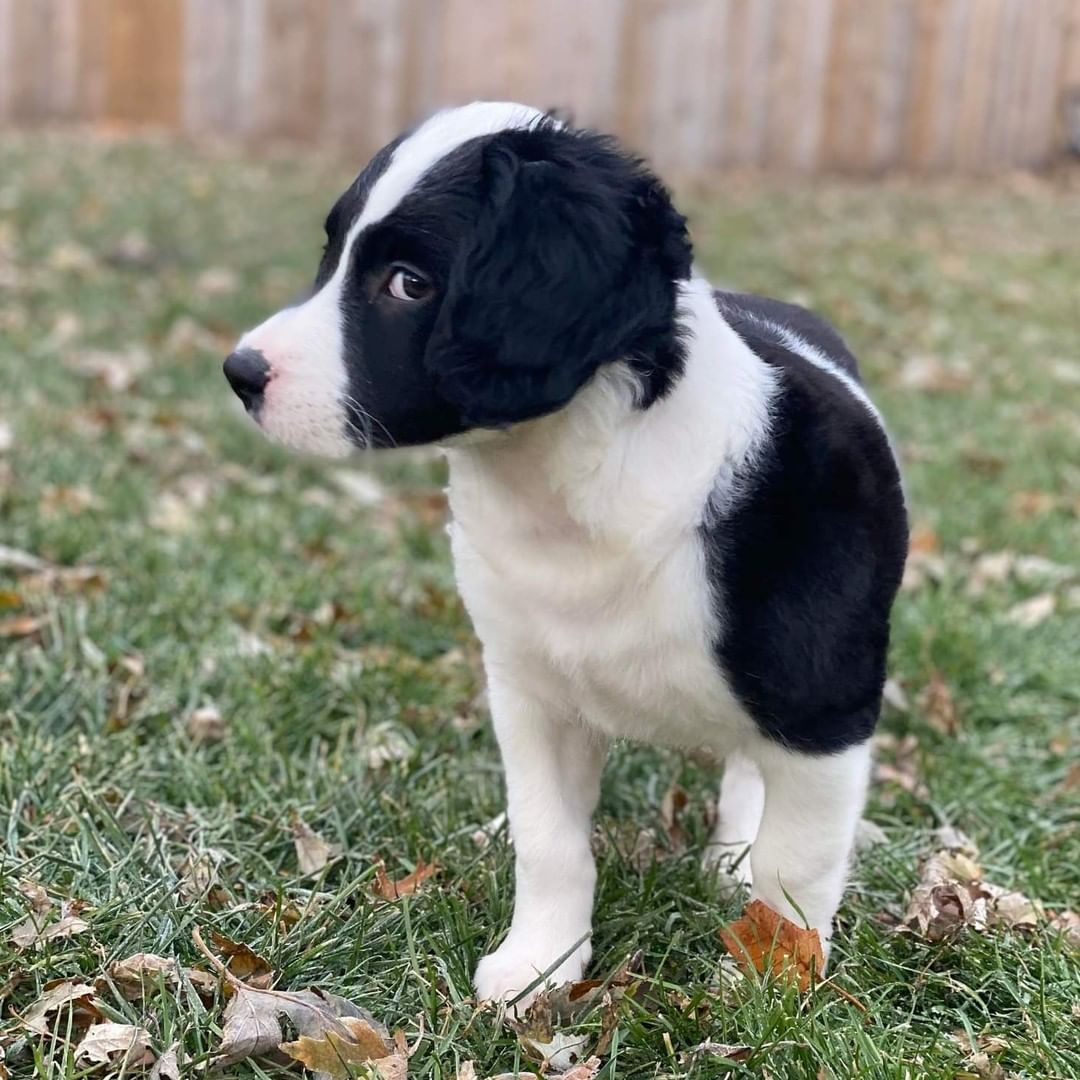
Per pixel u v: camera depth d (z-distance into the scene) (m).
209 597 1.11
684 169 3.54
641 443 0.67
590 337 0.64
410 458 1.50
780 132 3.63
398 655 1.06
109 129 3.21
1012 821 0.93
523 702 0.76
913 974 0.77
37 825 0.83
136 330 1.81
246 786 0.89
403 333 0.67
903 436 1.62
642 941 0.78
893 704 1.04
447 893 0.80
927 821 0.93
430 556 1.26
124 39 3.21
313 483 1.41
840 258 2.64
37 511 1.20
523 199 0.64
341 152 3.27
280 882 0.80
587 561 0.69
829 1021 0.72
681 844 0.88
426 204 0.66
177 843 0.84
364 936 0.75
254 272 2.16
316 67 3.28
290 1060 0.69
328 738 0.98
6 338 1.71
